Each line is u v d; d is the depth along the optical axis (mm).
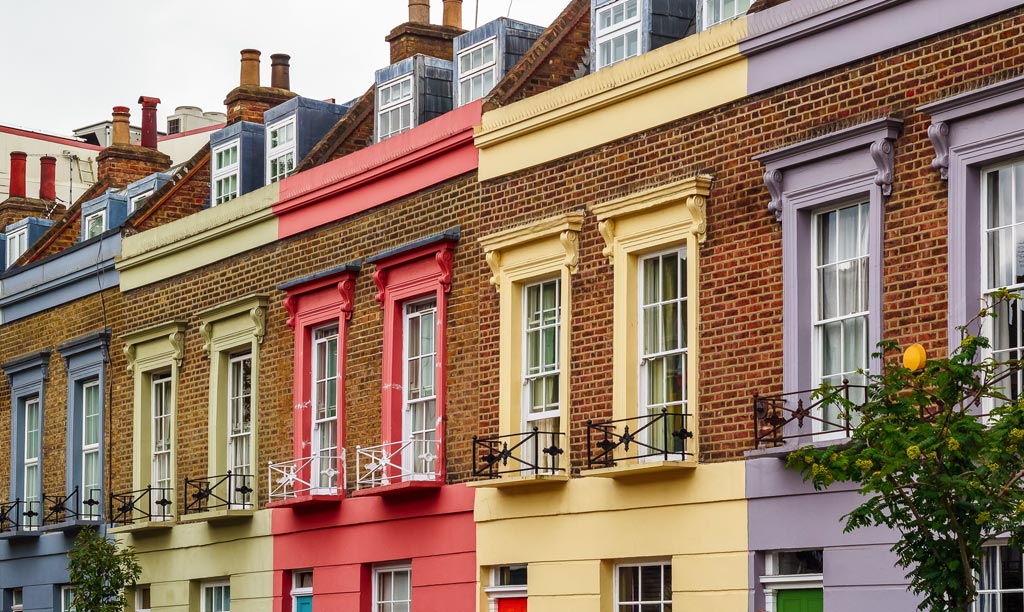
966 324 15852
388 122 27391
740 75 19703
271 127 30500
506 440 22578
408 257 24594
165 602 29766
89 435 33000
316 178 26891
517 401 22641
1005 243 16797
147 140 39375
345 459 25812
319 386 26812
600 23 23172
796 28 18906
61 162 54844
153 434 30938
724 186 19812
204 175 32906
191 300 29891
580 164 21906
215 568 28594
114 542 30312
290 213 27500
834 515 17984
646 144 20938
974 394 14859
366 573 25344
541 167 22531
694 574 19688
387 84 27453
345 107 30547
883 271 17734
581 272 21750
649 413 20781
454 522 23547
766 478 18844
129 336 31125
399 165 25016
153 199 32219
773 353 19016
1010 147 16516
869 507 14477
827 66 18609
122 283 31891
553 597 21688
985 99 16672
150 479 30812
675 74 20453
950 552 14133
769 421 18500
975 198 16953
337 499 25688
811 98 18812
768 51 19359
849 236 18453
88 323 33031
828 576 17969
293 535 26828
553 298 22500
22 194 41719
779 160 18844
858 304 18219
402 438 24875
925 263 17328
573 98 21906
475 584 23031
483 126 23422
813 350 18609
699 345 19953
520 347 22781
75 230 36844
